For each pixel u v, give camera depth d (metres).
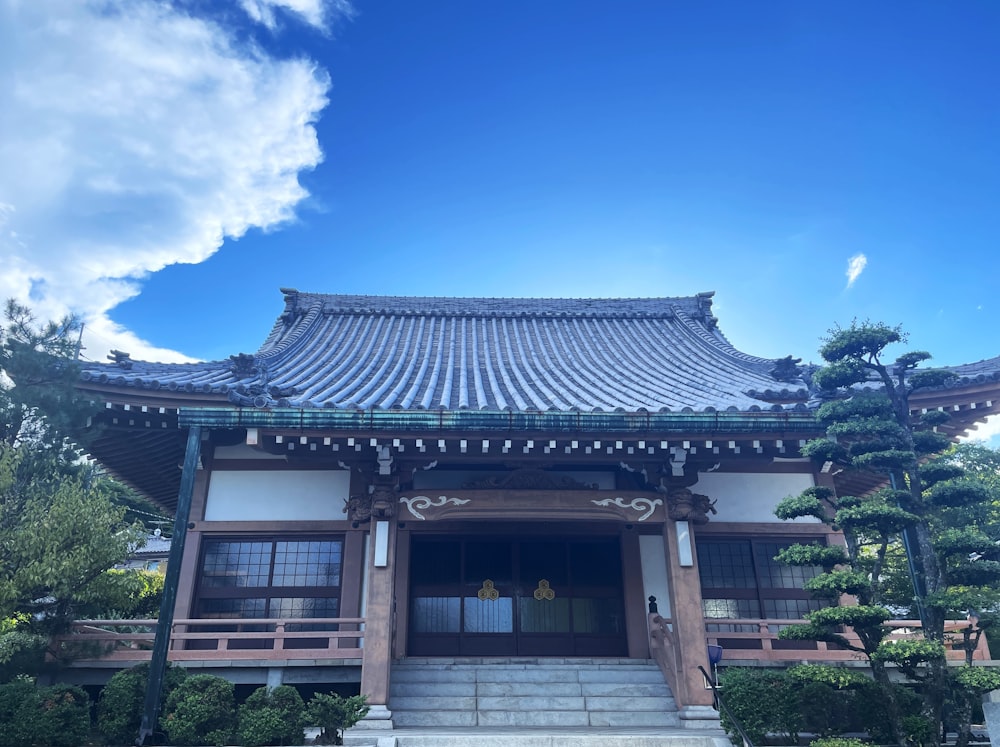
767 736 9.59
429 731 10.21
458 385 15.76
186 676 10.05
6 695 9.33
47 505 10.11
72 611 10.94
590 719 11.08
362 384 14.97
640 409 11.24
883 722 9.48
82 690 9.87
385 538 11.52
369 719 10.36
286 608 12.97
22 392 10.40
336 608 12.98
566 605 14.17
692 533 11.88
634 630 13.45
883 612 8.63
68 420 10.78
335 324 21.61
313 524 13.23
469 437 11.21
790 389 14.67
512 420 10.95
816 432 11.34
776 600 13.49
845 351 9.80
